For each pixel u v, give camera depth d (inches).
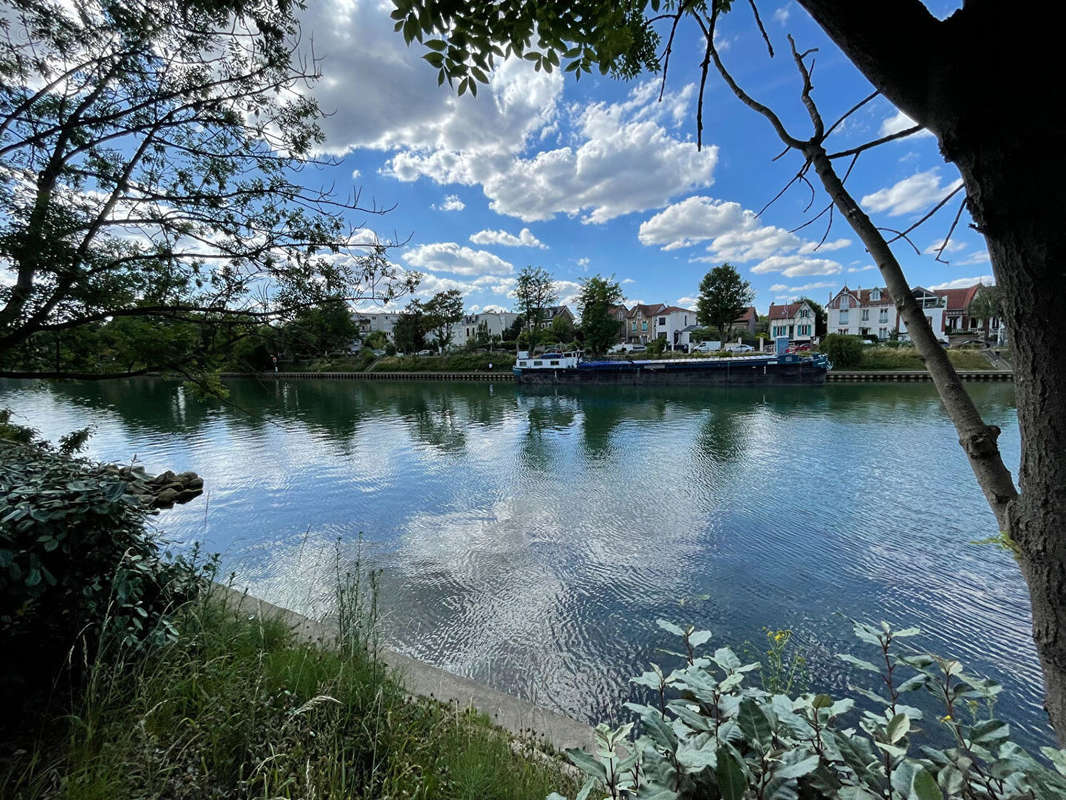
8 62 140.6
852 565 289.4
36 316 145.3
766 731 43.0
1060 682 33.9
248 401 1210.6
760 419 811.4
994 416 745.0
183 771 75.4
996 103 31.0
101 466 138.3
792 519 365.7
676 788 42.6
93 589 91.4
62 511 85.6
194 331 173.9
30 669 89.1
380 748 89.4
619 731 50.6
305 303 173.0
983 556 299.0
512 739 104.3
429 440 698.2
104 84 154.9
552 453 601.0
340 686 98.0
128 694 86.7
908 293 41.3
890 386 1208.2
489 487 460.8
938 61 33.5
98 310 156.4
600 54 76.8
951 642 213.0
